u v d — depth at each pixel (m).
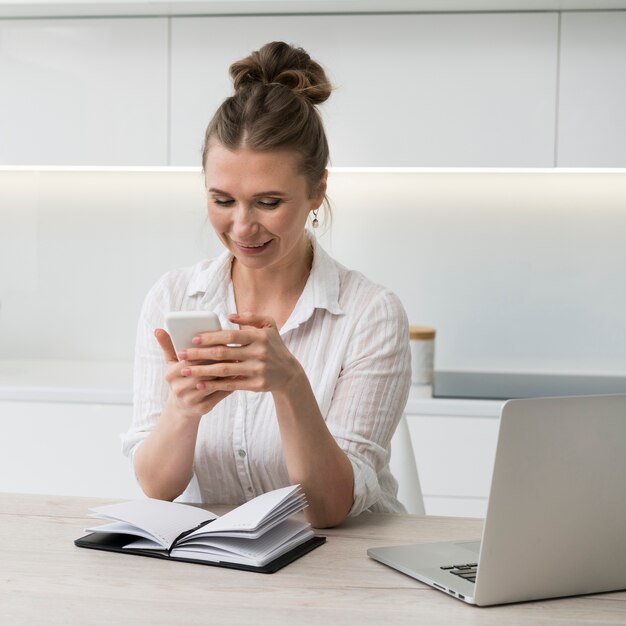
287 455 1.34
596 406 1.04
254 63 1.49
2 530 1.30
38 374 2.89
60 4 2.65
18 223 3.20
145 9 2.69
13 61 2.80
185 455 1.42
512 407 0.99
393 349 1.52
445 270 3.07
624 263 3.01
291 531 1.25
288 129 1.36
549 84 2.66
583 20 2.64
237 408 1.52
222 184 1.36
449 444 2.54
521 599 1.06
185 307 1.61
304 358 1.54
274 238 1.40
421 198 3.06
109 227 3.18
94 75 2.79
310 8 2.67
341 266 1.63
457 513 2.54
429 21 2.68
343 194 3.08
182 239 3.16
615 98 2.66
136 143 2.80
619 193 2.99
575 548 1.07
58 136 2.81
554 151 2.68
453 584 1.09
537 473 1.02
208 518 1.29
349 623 0.99
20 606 1.02
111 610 1.01
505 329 3.07
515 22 2.66
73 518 1.37
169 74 2.77
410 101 2.70
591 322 3.04
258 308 1.60
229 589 1.08
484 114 2.69
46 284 3.21
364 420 1.48
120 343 3.21
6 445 2.64
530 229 3.04
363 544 1.28
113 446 2.62
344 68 2.71
